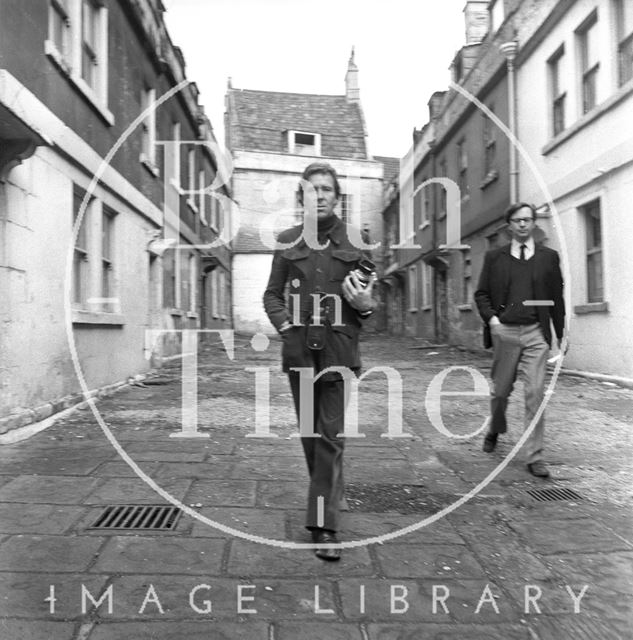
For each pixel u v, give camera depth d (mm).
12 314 5629
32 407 6055
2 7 5559
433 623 2541
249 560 3057
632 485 4355
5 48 5621
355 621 2541
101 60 8688
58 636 2379
